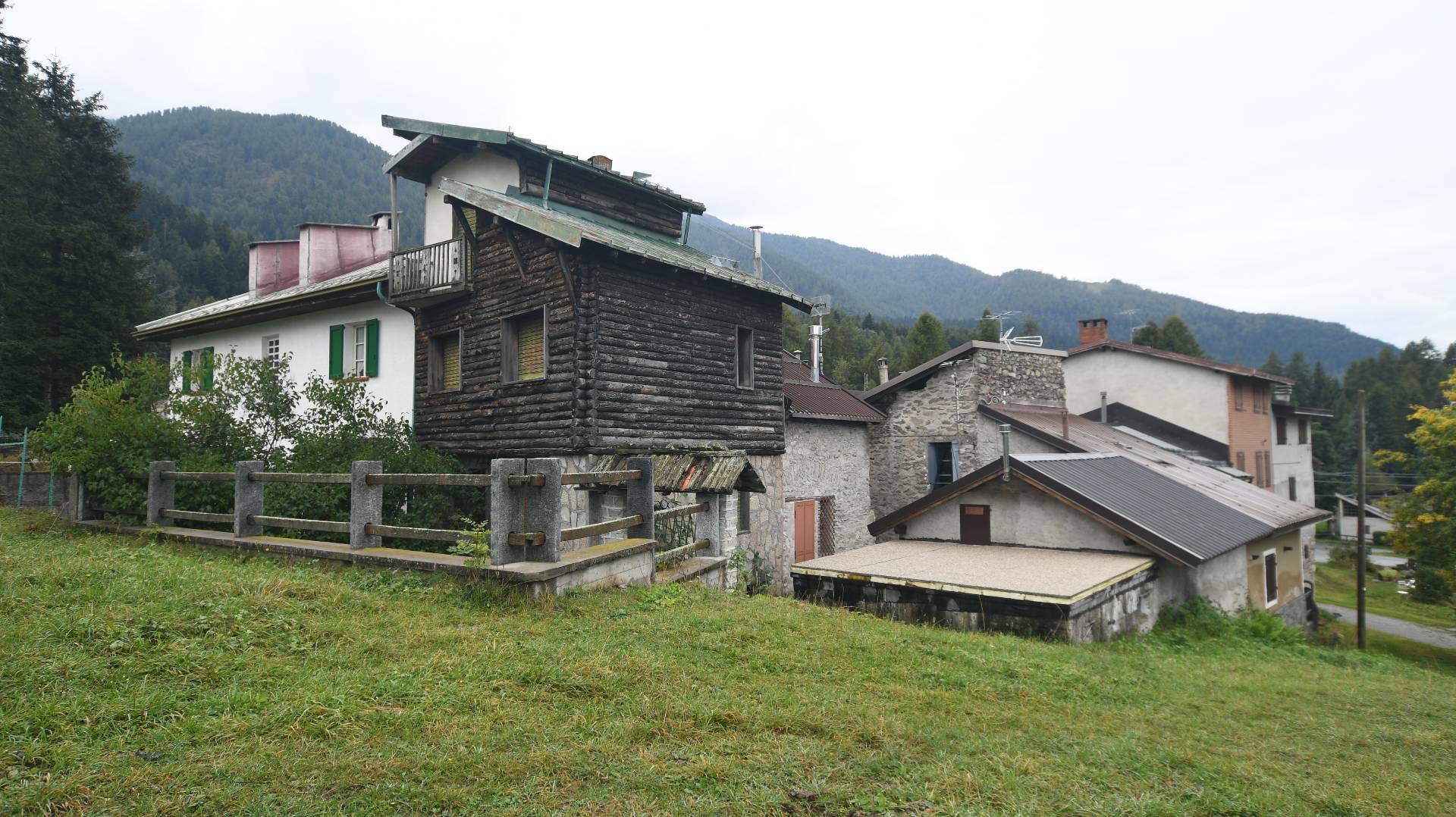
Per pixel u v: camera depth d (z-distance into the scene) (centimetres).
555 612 633
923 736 458
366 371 1658
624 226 1673
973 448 2011
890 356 7844
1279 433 3378
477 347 1430
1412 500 2236
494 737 391
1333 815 431
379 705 421
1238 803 417
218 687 428
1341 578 3547
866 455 2073
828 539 1883
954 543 1399
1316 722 674
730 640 617
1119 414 2872
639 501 830
